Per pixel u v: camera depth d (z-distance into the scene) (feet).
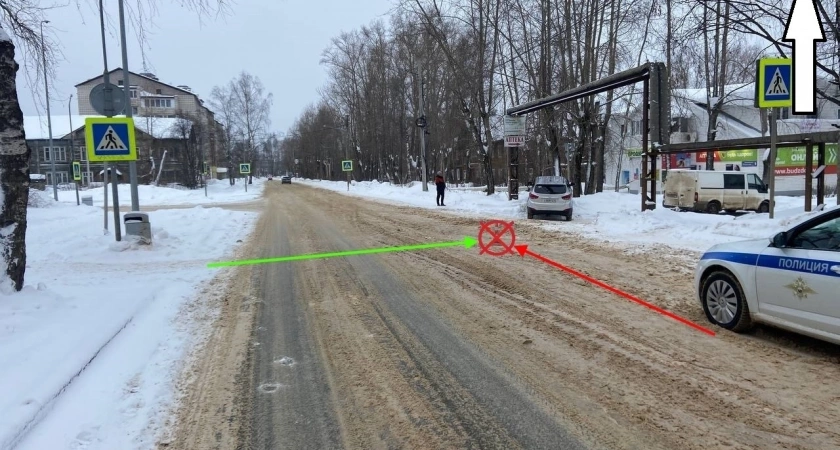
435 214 72.33
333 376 15.62
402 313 21.97
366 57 202.59
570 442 11.58
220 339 19.19
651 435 11.74
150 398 14.26
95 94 37.83
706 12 49.44
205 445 11.89
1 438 11.47
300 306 23.63
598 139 94.58
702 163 125.39
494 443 11.64
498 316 21.13
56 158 232.12
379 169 225.97
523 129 84.79
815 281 15.48
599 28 82.38
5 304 20.56
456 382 14.92
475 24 97.50
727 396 13.48
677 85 118.01
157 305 24.12
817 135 41.45
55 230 53.21
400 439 11.96
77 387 14.92
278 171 652.89
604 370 15.39
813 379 14.35
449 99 166.09
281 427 12.65
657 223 47.11
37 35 30.37
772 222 38.55
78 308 22.22
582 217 63.87
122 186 173.06
